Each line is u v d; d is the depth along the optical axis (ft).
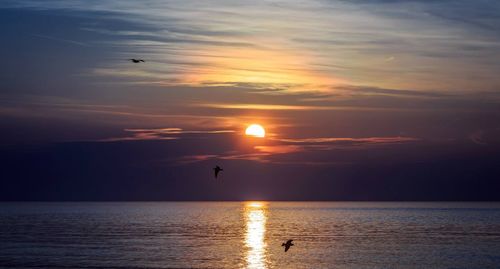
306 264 339.36
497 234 549.13
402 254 382.83
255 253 388.57
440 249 411.95
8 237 515.09
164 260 352.08
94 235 537.65
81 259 356.79
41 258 362.12
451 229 626.64
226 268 323.16
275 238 504.43
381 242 467.93
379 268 323.98
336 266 329.72
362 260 353.92
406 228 648.38
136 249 410.72
